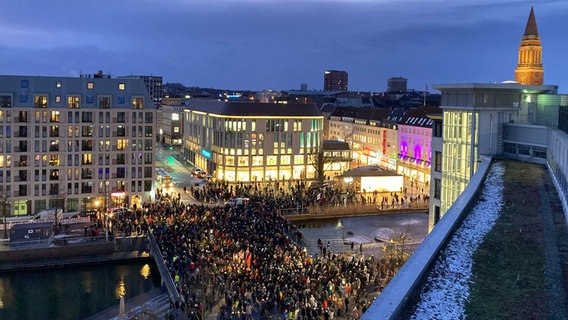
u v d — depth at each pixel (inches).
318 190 4389.8
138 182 4261.8
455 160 2240.4
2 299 2519.7
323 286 2121.1
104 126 4136.3
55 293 2603.3
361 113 7844.5
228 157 5324.8
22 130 3909.9
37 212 3961.6
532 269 941.8
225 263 2377.0
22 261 2888.8
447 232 1138.0
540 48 5078.7
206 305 2090.3
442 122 2337.6
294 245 2694.4
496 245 1078.4
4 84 3905.0
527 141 2017.7
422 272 898.7
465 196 1477.6
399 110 6776.6
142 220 3312.0
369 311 711.1
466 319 746.2
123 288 2669.8
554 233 1150.3
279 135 5423.2
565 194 1343.5
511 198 1461.6
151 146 4274.1
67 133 4033.0
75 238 3070.9
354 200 4141.2
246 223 2960.1
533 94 2194.9
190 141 6673.2
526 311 775.7
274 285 2079.2
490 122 2111.2
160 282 2726.4
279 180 5428.2
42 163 3978.8
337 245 3097.9
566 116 1822.1
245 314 1921.8
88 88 4126.5
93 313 2351.1
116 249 3046.3
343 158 5762.8
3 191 3880.4
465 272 930.7
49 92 4001.0
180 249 2583.7
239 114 5265.8
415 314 754.8
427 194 4817.9
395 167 6274.6
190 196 4530.0
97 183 4146.2
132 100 4212.6
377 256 2839.6
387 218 3927.2
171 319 1989.4
